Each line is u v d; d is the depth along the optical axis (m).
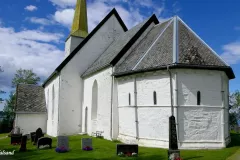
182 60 17.42
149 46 21.44
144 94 19.16
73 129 29.20
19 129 30.61
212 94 17.72
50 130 31.59
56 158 15.38
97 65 27.41
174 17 22.25
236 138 23.56
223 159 13.70
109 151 17.09
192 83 17.47
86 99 28.58
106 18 32.38
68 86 29.58
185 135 17.00
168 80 17.67
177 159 13.34
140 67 19.34
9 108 58.12
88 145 18.03
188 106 17.23
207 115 17.42
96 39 31.61
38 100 36.62
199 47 19.16
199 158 13.94
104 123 23.34
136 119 19.53
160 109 17.97
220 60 18.45
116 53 24.48
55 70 29.55
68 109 29.25
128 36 26.55
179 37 19.73
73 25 37.03
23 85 38.81
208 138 17.22
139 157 14.83
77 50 30.52
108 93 22.91
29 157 16.05
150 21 25.14
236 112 47.38
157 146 17.72
